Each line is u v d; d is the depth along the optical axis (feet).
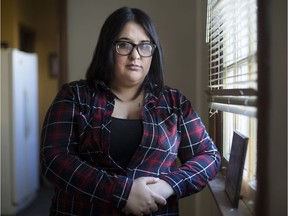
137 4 7.89
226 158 5.79
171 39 7.80
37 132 14.65
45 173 3.94
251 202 4.18
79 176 3.78
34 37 17.02
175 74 7.78
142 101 4.48
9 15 14.76
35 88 14.29
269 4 2.82
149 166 4.19
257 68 2.93
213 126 6.10
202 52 7.16
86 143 4.15
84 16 8.04
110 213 4.07
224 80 5.50
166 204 4.21
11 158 12.35
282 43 2.73
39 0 17.16
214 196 4.86
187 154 4.53
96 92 4.36
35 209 13.24
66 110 4.17
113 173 4.09
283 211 2.74
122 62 4.30
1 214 12.44
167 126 4.37
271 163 2.84
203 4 7.11
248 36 3.84
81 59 8.04
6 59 12.13
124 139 4.18
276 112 2.79
